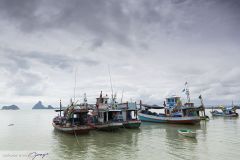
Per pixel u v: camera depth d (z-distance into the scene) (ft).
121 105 165.68
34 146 101.55
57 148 96.32
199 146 96.02
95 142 107.24
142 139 114.11
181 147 94.27
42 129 171.53
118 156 81.20
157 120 194.08
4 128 181.16
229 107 315.99
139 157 79.41
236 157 78.54
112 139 114.73
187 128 159.22
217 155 81.05
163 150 89.25
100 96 164.14
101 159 78.02
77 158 79.92
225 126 173.17
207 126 173.06
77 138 118.21
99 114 149.28
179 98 193.26
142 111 211.00
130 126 151.84
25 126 199.82
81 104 149.07
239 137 118.93
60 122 145.48
